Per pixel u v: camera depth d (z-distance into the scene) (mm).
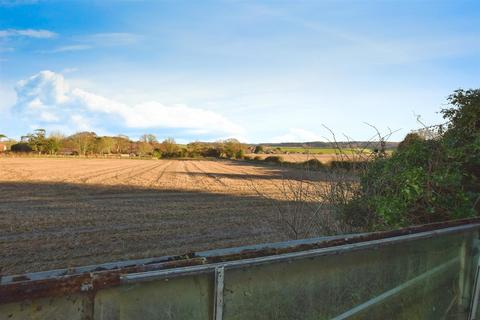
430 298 2303
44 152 88500
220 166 56250
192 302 1328
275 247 1572
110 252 7953
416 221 3410
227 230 10430
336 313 1800
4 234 9477
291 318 1612
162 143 105438
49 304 1031
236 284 1420
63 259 7387
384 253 1986
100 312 1129
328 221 3988
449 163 3543
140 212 13430
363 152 4012
